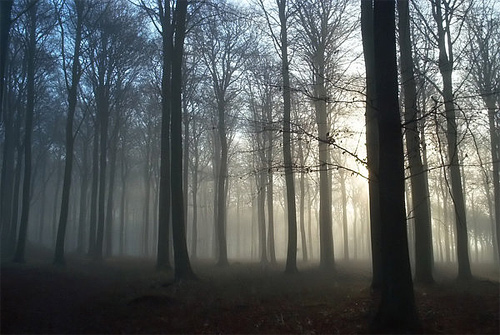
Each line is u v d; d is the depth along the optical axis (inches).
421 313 375.2
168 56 839.1
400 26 627.8
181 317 387.2
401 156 333.1
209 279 644.7
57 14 886.4
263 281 625.6
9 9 505.0
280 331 343.0
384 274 328.2
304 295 499.8
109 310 412.8
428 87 833.5
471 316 361.7
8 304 428.1
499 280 721.6
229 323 367.6
